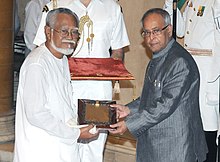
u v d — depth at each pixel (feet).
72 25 14.25
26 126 14.23
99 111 15.03
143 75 24.56
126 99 24.63
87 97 18.20
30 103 13.76
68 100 14.73
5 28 23.15
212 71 19.06
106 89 18.37
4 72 23.54
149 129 14.75
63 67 14.75
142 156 15.03
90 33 18.08
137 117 14.60
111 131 14.78
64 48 14.25
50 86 14.16
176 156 14.51
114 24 18.40
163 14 14.51
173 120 14.47
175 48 14.58
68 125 14.38
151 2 24.12
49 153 14.25
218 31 18.79
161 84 14.49
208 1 19.34
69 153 14.52
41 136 14.21
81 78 16.42
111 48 18.90
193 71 14.42
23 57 36.78
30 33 25.84
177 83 14.20
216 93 19.12
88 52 18.13
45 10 17.94
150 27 14.44
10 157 23.06
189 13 19.74
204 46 19.25
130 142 22.33
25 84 13.87
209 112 19.30
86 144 18.24
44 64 14.03
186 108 14.43
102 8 18.22
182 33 20.24
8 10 23.11
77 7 18.06
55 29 14.20
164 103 14.26
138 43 24.39
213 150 19.45
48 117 13.89
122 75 16.72
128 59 24.54
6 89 23.76
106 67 17.07
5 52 23.41
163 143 14.60
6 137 23.58
